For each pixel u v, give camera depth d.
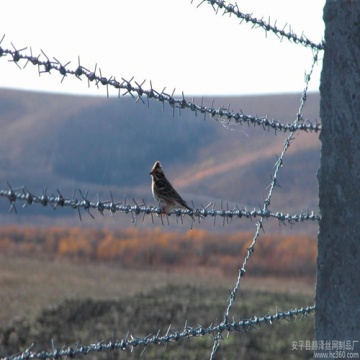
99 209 16.95
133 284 171.00
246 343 84.00
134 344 17.88
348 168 20.00
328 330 20.22
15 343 88.38
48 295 138.75
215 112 19.92
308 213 21.00
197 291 130.62
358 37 19.94
